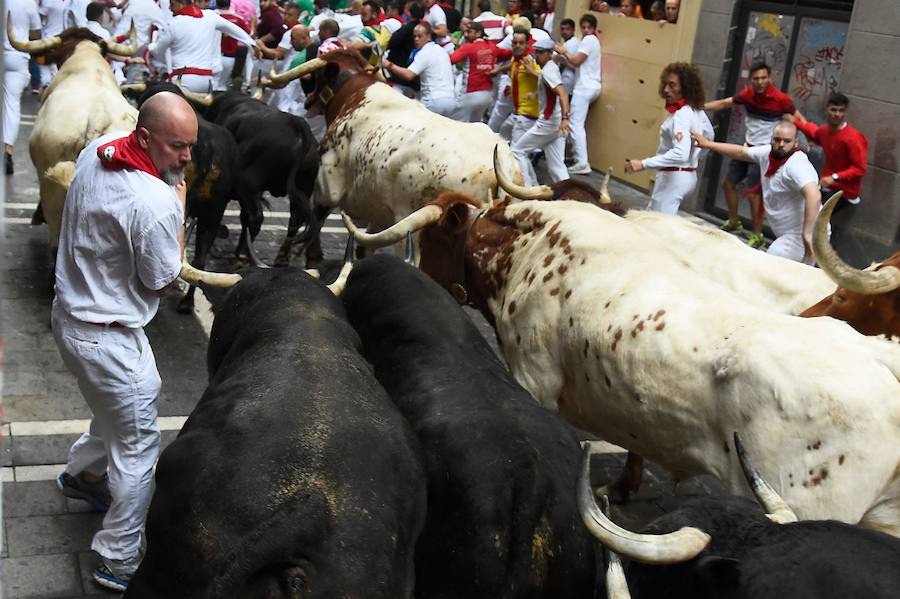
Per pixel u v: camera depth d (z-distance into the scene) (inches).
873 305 176.1
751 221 485.7
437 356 163.8
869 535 119.6
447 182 291.0
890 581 112.2
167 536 128.4
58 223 297.4
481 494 138.3
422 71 505.4
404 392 159.0
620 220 206.7
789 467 154.3
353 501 123.3
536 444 144.7
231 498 123.1
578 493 119.0
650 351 175.3
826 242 168.2
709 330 170.7
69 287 169.0
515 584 135.4
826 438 151.2
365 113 328.8
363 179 320.2
